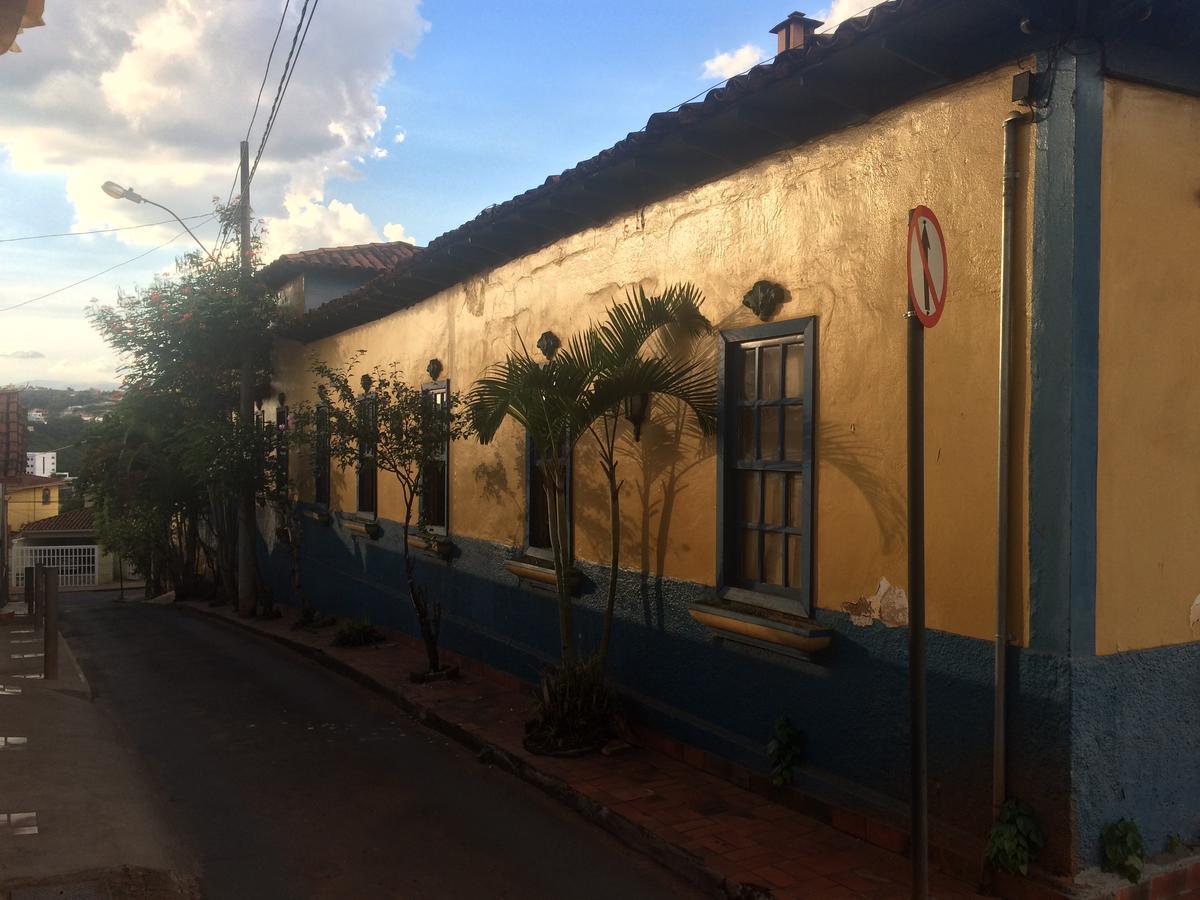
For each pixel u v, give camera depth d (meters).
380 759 7.23
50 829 5.23
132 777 6.62
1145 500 4.43
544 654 8.62
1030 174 4.38
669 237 6.85
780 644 5.62
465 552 10.19
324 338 15.15
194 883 4.87
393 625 12.32
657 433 6.96
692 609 6.32
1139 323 4.42
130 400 18.81
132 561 28.89
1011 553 4.43
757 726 6.02
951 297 4.74
